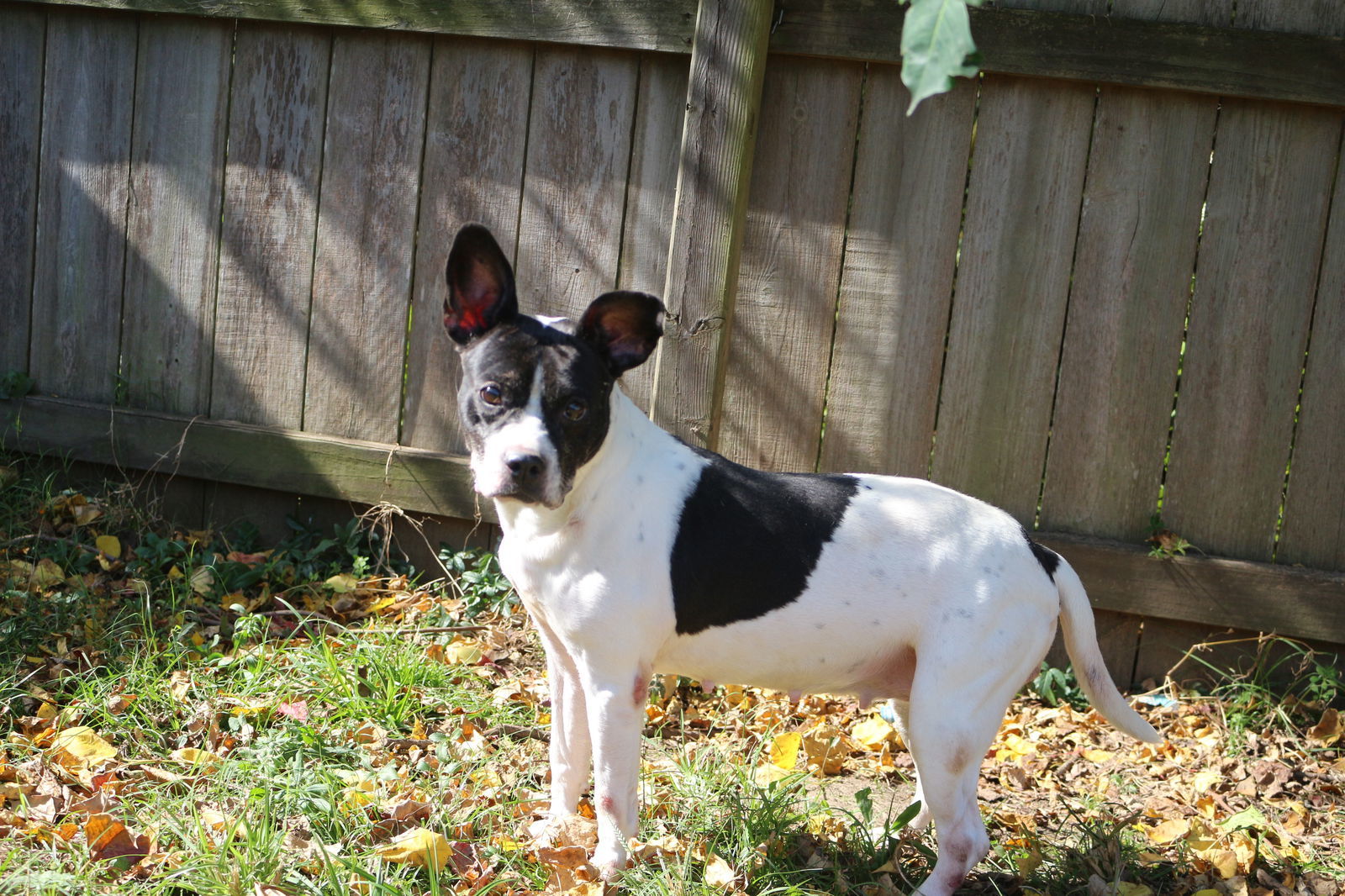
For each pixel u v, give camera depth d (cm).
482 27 276
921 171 271
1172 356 270
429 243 284
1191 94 265
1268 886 231
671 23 270
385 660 257
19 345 297
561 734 231
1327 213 265
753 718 261
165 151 290
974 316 273
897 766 254
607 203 279
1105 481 274
